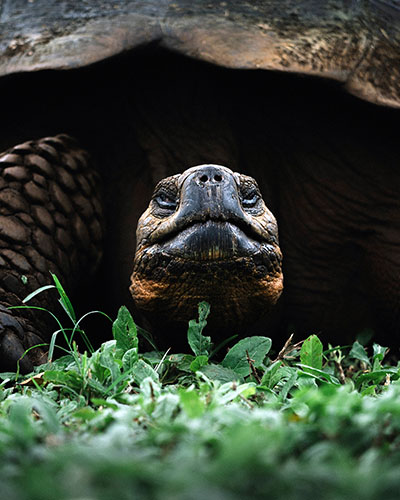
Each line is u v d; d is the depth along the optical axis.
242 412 3.11
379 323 8.58
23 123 8.27
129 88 8.02
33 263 6.86
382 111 7.62
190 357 5.23
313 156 8.18
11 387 5.25
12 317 6.23
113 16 7.80
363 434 2.76
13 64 7.53
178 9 7.86
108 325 8.02
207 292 5.38
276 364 4.76
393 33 8.41
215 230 5.14
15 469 2.21
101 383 4.60
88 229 7.66
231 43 7.50
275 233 5.71
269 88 7.89
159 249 5.42
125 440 2.63
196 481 1.96
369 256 8.30
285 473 2.09
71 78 7.73
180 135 8.05
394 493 1.94
